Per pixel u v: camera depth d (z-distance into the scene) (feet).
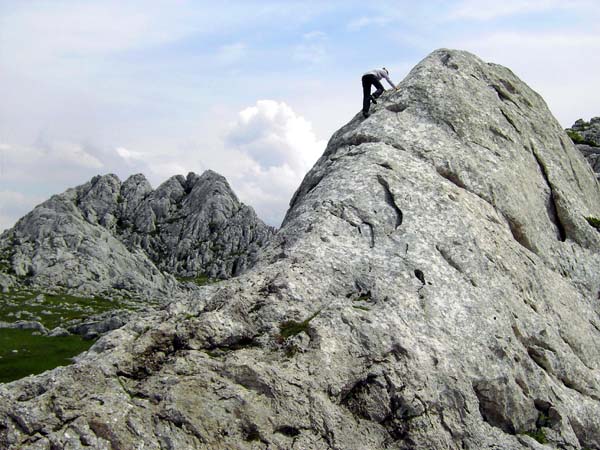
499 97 116.98
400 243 81.92
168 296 473.26
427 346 70.33
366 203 86.58
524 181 102.94
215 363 63.26
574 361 82.43
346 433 61.67
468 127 103.60
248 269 82.23
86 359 65.77
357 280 76.48
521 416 73.20
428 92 106.52
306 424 60.75
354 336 68.59
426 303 75.10
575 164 120.37
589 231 107.04
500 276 83.56
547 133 118.42
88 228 525.75
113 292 447.83
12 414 56.59
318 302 72.74
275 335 68.39
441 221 85.76
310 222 84.43
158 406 59.21
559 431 73.87
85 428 56.13
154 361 64.64
